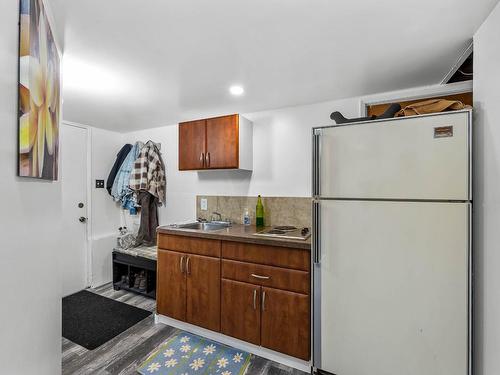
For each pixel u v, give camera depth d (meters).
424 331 1.35
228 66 1.67
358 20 1.21
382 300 1.44
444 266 1.31
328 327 1.59
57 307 1.19
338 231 1.55
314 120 2.39
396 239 1.41
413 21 1.21
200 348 1.96
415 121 1.36
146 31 1.29
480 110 1.25
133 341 2.05
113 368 1.74
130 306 2.66
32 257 0.86
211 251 2.04
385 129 1.43
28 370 0.84
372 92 2.10
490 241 1.17
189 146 2.58
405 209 1.39
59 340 1.24
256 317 1.84
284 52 1.50
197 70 1.73
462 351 1.28
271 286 1.79
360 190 1.49
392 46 1.43
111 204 3.46
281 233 2.04
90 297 2.88
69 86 1.98
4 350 0.66
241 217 2.73
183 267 2.16
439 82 1.90
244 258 1.90
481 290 1.24
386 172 1.43
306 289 1.68
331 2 1.09
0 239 0.64
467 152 1.26
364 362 1.49
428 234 1.34
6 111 0.64
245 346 1.94
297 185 2.46
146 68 1.69
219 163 2.44
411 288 1.38
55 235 1.13
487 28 1.18
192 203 3.04
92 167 3.22
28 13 0.72
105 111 2.61
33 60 0.77
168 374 1.69
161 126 3.22
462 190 1.27
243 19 1.20
